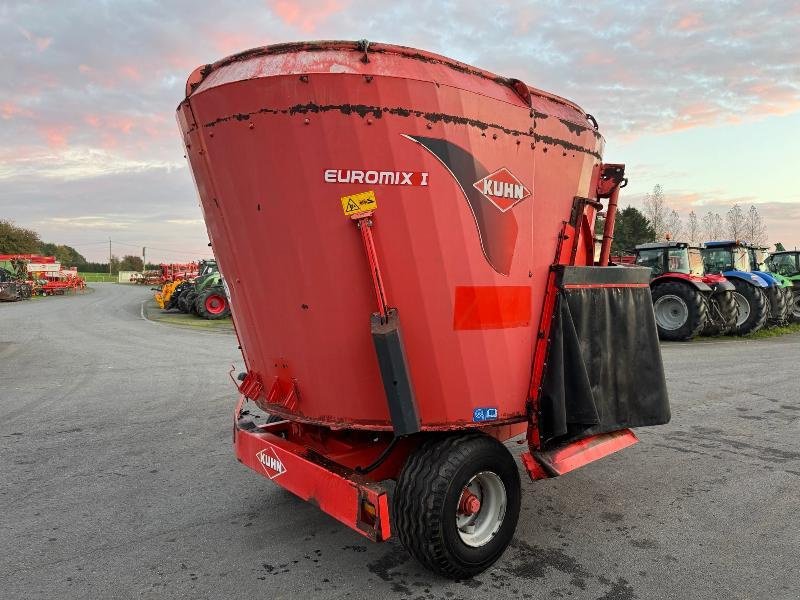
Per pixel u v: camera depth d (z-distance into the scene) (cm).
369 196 291
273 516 404
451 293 306
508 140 319
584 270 348
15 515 405
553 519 401
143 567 333
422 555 301
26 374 969
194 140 331
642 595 305
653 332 395
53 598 300
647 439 586
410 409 290
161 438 592
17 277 3766
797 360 1056
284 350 331
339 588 311
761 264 2006
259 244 317
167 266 3741
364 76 284
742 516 405
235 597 302
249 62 306
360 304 303
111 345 1336
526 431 379
